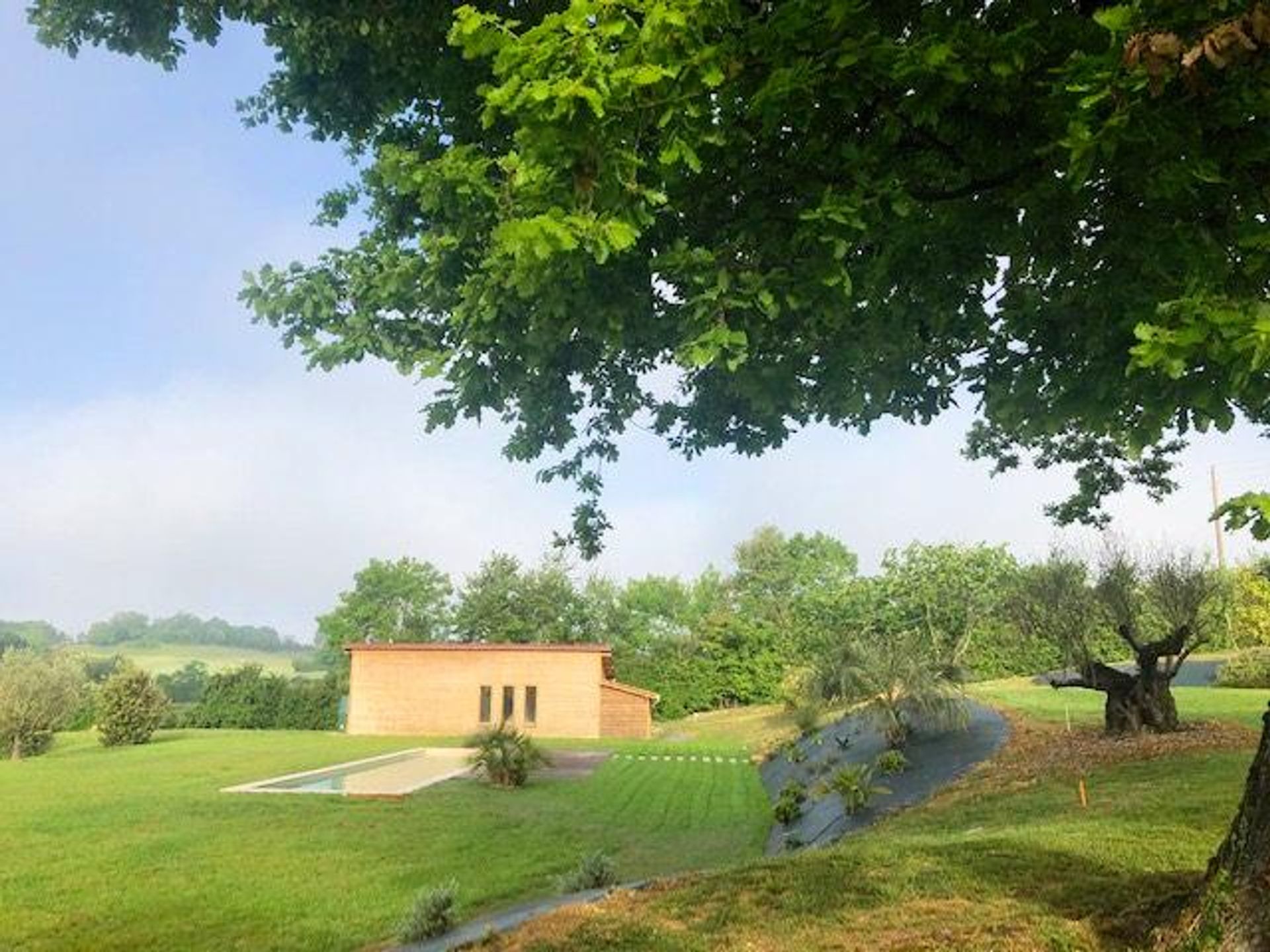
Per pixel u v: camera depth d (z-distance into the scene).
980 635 44.53
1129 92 3.08
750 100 3.65
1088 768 13.31
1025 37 3.53
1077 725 18.81
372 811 17.06
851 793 15.19
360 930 9.88
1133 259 4.09
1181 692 25.92
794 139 4.05
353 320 6.65
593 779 23.08
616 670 53.34
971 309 5.16
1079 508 11.23
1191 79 2.89
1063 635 17.47
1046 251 4.42
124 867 12.52
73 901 10.92
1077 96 3.38
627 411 7.32
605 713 40.47
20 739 30.84
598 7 3.10
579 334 5.79
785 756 25.83
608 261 4.15
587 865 10.29
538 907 9.15
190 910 10.61
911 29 3.96
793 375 5.30
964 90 3.84
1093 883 6.34
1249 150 3.45
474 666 39.75
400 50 5.98
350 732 39.38
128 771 23.86
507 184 4.40
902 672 20.86
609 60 3.08
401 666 39.88
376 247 6.77
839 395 6.14
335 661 63.12
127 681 34.47
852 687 28.38
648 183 3.76
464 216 4.91
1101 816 9.20
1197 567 17.33
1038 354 5.44
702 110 3.38
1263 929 3.85
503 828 15.70
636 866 13.19
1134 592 17.23
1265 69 3.08
